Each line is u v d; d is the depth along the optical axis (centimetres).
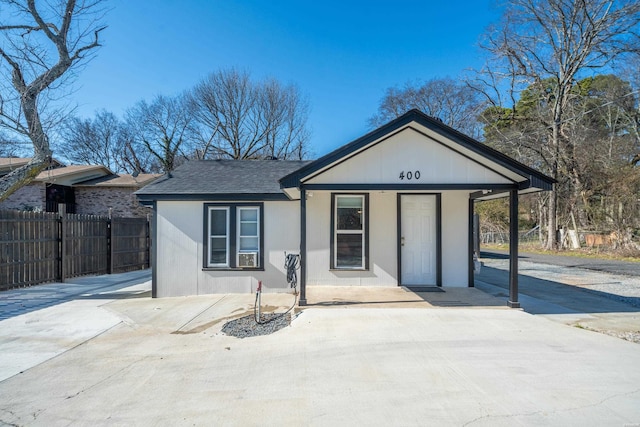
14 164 1608
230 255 866
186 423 299
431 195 859
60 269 1044
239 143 2858
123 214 2077
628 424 289
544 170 2280
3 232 887
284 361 433
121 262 1281
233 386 369
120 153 3319
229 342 509
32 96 962
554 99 2180
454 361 422
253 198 852
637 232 1748
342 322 573
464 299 718
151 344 504
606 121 2533
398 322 569
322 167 654
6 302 777
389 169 662
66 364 432
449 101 3312
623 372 390
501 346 469
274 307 708
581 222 2084
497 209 2891
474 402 327
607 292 866
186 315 662
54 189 1900
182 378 390
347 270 858
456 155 659
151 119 2972
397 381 373
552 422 293
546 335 513
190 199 851
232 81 2764
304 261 671
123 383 378
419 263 859
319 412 314
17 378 392
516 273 646
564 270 1291
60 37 991
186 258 860
